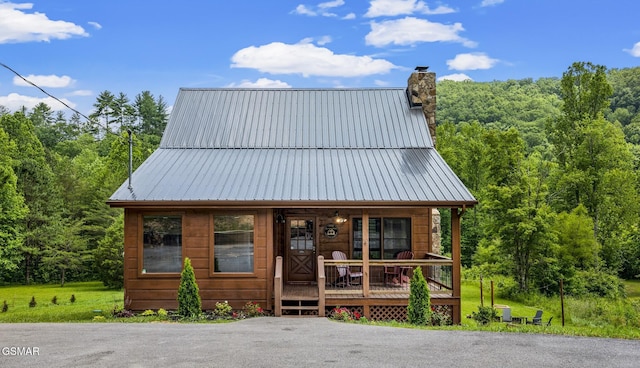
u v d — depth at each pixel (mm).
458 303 12391
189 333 9078
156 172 13867
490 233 24688
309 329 9664
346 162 15078
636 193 31344
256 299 12688
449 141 40500
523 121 56719
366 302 12328
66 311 16625
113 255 28891
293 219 15383
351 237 15328
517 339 8453
